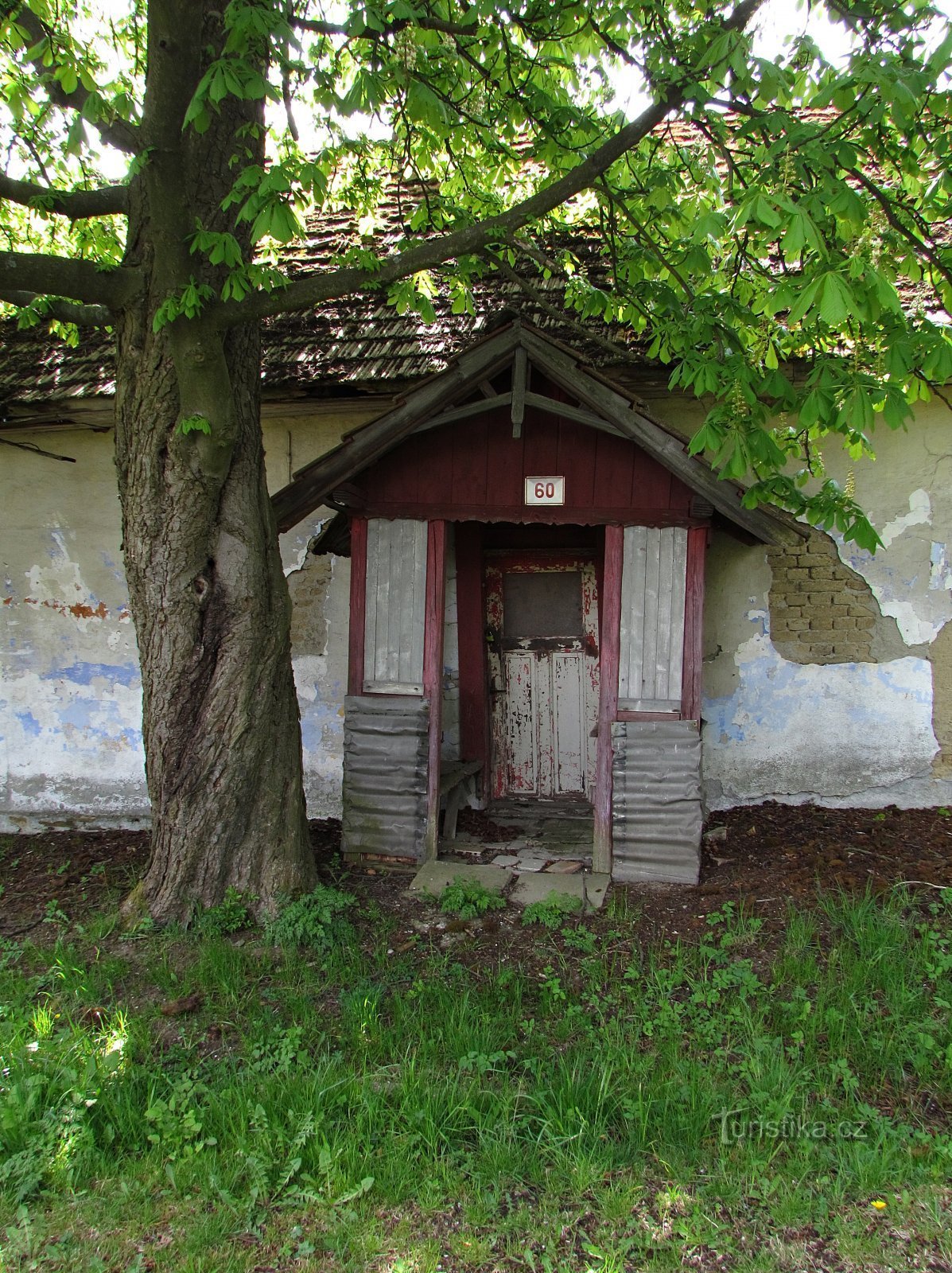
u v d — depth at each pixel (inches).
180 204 154.6
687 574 205.5
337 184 236.7
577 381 190.9
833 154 124.7
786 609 249.3
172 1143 122.0
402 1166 116.9
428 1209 111.3
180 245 157.8
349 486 208.4
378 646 221.3
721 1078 133.9
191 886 185.2
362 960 170.2
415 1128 122.9
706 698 252.7
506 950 175.9
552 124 188.9
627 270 199.2
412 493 216.1
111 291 168.1
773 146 125.5
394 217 286.2
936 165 157.5
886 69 116.1
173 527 174.9
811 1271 102.5
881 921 173.0
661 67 154.6
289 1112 124.6
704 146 203.0
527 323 189.2
